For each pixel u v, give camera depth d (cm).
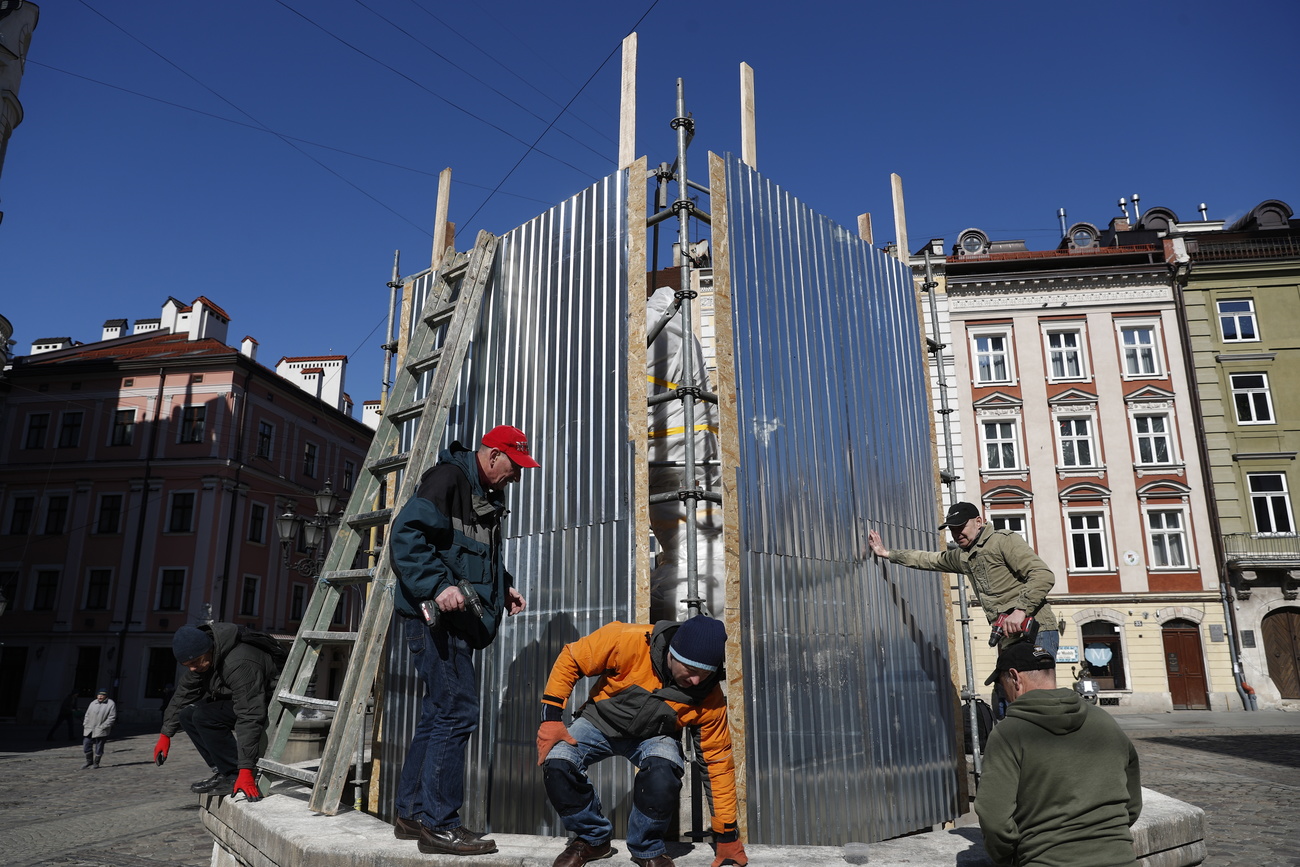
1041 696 283
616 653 329
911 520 545
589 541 419
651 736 323
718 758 324
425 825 326
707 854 342
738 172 471
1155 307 2764
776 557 423
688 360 419
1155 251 2795
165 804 1037
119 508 3244
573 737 323
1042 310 2775
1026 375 2733
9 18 2089
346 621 3775
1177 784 1061
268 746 480
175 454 3259
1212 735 1806
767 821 382
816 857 334
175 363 3350
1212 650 2514
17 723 3030
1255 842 691
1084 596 2573
